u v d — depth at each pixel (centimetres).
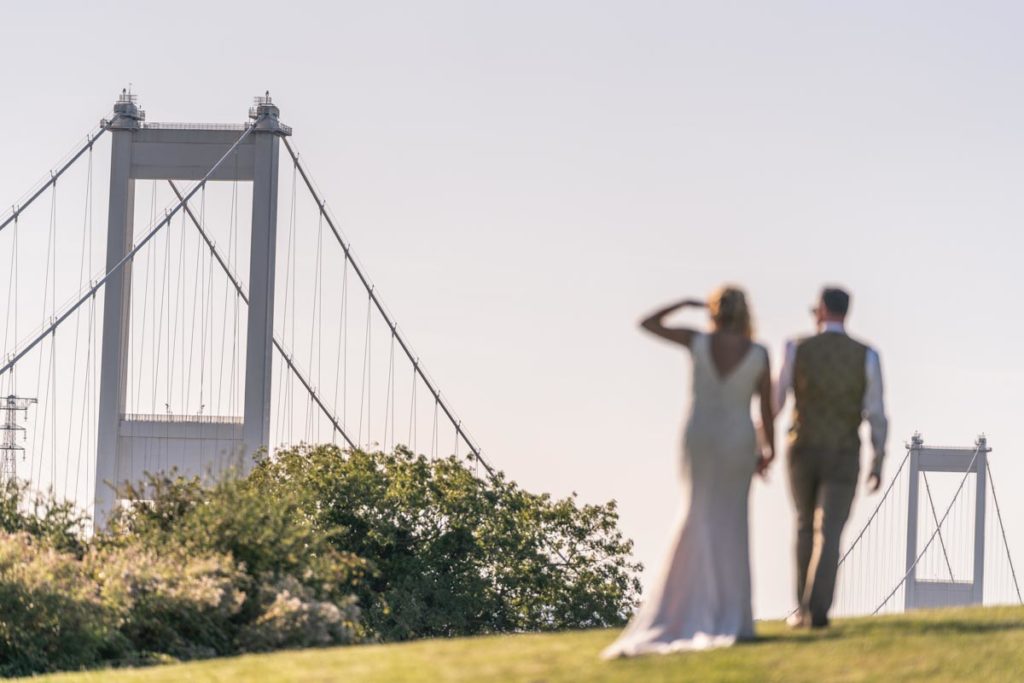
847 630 1622
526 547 6719
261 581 3488
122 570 3253
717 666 1449
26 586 3083
